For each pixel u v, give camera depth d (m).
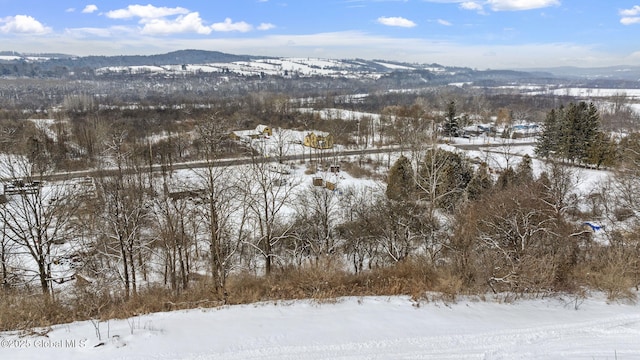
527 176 33.34
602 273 13.98
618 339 8.82
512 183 31.22
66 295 15.75
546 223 20.12
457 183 28.72
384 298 11.56
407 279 13.04
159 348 8.16
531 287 12.56
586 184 41.47
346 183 42.22
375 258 24.70
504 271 13.42
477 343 8.59
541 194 24.59
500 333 9.10
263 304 10.99
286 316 10.03
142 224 26.03
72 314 10.55
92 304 11.34
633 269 14.09
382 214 26.16
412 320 9.83
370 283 12.78
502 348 8.37
